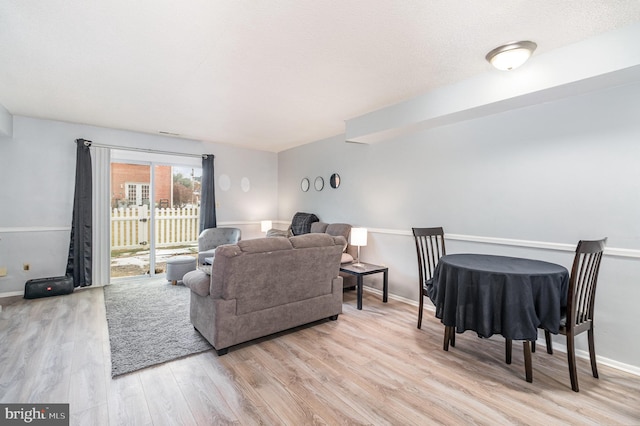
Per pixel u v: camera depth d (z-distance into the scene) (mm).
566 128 2529
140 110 3748
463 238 3271
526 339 2002
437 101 3027
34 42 2172
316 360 2389
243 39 2125
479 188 3133
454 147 3346
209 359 2389
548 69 2291
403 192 3934
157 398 1896
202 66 2541
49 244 4219
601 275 2381
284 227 6414
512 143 2863
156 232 5223
